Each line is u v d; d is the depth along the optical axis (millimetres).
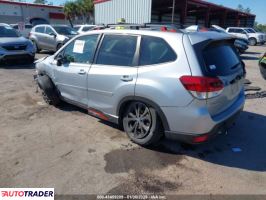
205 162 3605
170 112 3406
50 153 3775
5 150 3852
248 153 3871
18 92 6844
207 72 3217
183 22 24859
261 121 5059
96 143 4078
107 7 21891
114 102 4094
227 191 3021
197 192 3000
